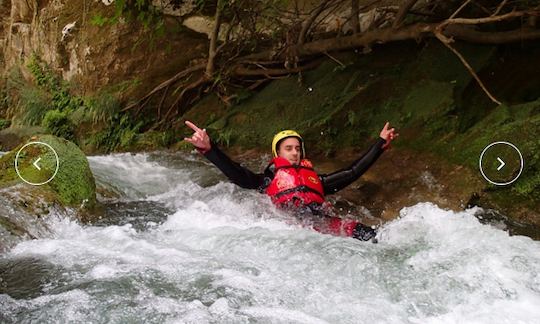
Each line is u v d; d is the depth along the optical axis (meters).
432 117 6.17
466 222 4.32
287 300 3.14
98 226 4.70
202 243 4.15
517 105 5.76
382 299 3.22
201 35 9.41
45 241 4.08
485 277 3.40
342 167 6.42
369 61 7.59
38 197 4.55
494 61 6.57
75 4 10.02
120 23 9.44
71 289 3.25
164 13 9.21
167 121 9.23
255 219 4.76
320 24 8.48
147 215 5.12
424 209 4.63
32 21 10.87
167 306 3.03
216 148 5.06
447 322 2.95
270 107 7.86
